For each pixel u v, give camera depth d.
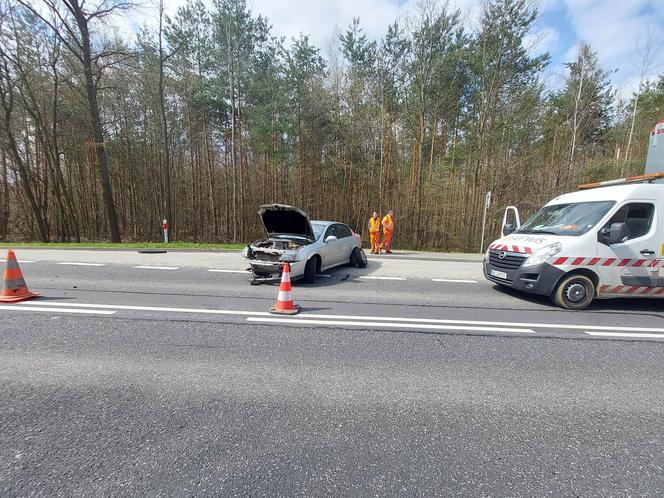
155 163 24.69
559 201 6.75
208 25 20.22
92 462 2.00
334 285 7.19
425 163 21.44
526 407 2.73
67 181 23.98
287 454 2.11
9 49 17.06
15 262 5.50
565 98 23.12
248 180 23.36
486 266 6.80
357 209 22.61
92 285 6.57
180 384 2.94
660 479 1.98
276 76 20.05
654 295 5.64
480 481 1.93
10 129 19.38
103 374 3.09
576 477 1.98
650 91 25.08
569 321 5.02
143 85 19.61
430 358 3.62
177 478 1.89
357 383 3.04
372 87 20.20
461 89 19.92
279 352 3.66
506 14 16.59
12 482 1.83
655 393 3.00
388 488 1.87
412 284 7.46
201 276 7.66
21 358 3.38
